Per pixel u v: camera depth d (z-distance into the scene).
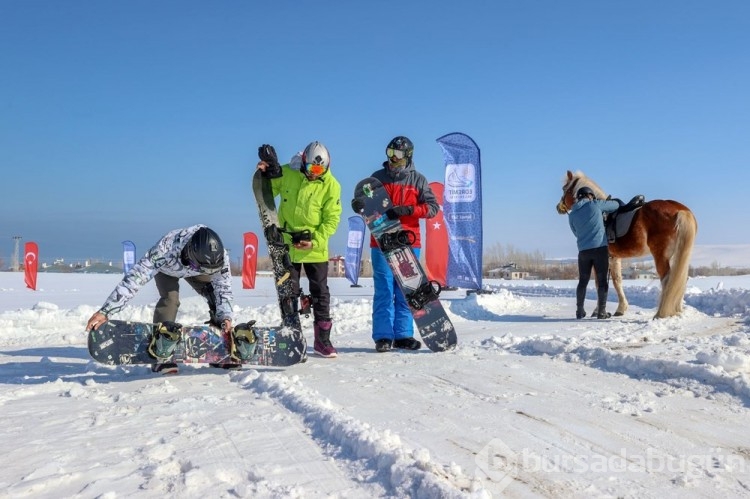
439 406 3.70
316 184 5.50
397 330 6.09
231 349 4.79
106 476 2.52
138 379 4.69
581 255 8.39
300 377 4.61
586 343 5.87
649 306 10.89
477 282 11.02
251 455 2.77
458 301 10.71
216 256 4.52
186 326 4.81
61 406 3.78
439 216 12.76
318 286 5.59
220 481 2.48
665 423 3.35
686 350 5.28
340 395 4.00
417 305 5.80
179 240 4.56
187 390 4.20
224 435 3.07
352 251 20.86
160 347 4.53
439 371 4.79
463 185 10.97
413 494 2.29
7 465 2.66
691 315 7.73
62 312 10.05
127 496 2.31
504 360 5.23
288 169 5.62
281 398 3.82
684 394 3.96
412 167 5.98
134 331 4.59
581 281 8.41
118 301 4.45
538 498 2.36
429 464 2.48
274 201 5.62
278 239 5.28
